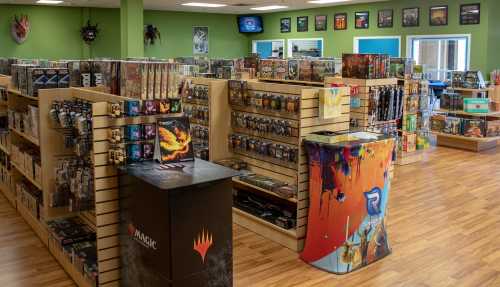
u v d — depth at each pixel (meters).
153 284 2.99
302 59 7.98
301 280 3.91
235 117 5.26
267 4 13.29
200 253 2.92
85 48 14.64
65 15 14.27
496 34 11.07
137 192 3.02
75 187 3.86
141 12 10.38
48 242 4.45
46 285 3.83
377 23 12.81
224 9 15.01
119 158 3.26
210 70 9.71
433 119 9.54
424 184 6.75
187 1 12.48
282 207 4.97
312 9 14.54
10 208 5.69
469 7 10.96
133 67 3.56
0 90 5.77
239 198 5.32
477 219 5.31
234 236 4.85
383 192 4.14
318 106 4.34
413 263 4.20
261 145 4.90
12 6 13.52
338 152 3.85
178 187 2.77
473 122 9.00
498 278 3.91
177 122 3.38
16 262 4.23
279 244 4.64
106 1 12.71
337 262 4.02
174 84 3.60
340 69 7.28
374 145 3.96
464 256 4.34
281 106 4.58
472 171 7.52
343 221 3.97
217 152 5.30
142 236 3.04
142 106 3.35
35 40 13.94
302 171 4.32
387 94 6.72
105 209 3.42
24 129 4.84
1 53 13.53
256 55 9.18
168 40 15.70
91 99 3.94
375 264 4.18
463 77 9.53
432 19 11.63
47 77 4.41
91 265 3.57
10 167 5.70
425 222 5.21
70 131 4.15
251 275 4.00
